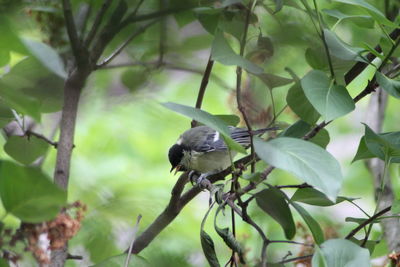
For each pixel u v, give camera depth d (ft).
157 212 32.37
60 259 18.48
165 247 29.27
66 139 20.48
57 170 20.06
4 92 14.61
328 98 17.78
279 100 36.11
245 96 30.14
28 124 24.38
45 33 23.77
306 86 17.89
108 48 26.84
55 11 22.63
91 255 27.61
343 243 16.65
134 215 30.81
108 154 41.04
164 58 28.94
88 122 41.27
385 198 27.53
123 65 24.77
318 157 16.44
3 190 14.34
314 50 23.11
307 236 25.44
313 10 23.84
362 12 23.11
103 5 21.76
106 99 38.88
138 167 41.22
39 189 14.19
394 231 25.07
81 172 36.19
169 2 24.43
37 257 16.05
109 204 30.86
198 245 33.83
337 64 22.54
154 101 40.47
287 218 20.62
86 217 28.55
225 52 19.24
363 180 40.98
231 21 24.09
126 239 29.48
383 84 18.94
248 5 23.62
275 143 16.79
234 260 18.80
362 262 16.24
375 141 19.07
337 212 40.78
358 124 46.06
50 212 14.61
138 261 18.74
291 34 25.84
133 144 42.04
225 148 35.81
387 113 43.96
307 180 15.71
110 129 41.63
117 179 36.04
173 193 23.89
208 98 42.98
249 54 25.38
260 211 31.27
